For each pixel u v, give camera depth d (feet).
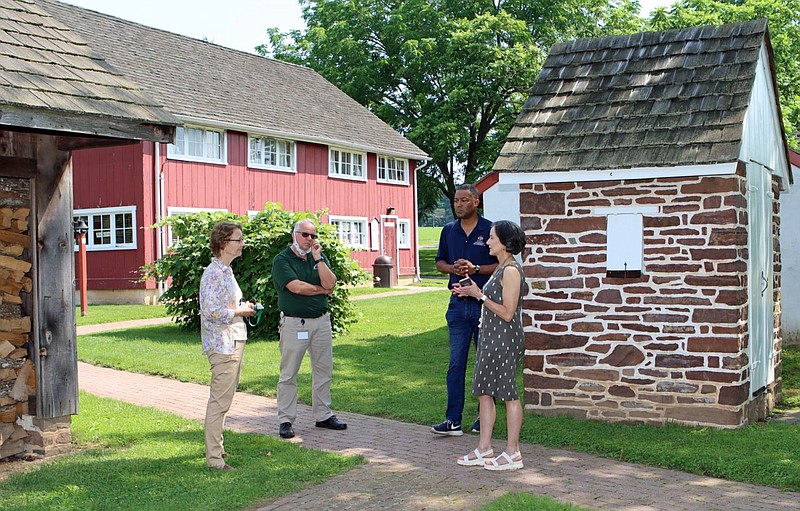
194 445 22.94
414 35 122.21
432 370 35.55
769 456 21.72
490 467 21.01
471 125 121.19
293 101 93.50
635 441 23.59
